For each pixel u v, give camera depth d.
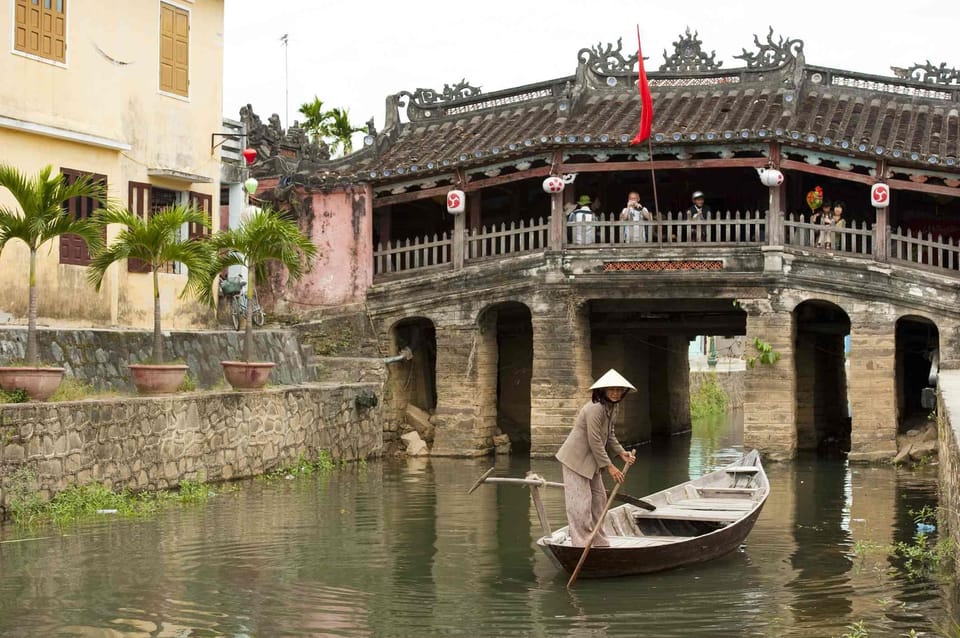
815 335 27.88
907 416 28.36
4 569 13.29
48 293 21.70
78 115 22.33
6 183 16.86
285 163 28.92
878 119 25.77
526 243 28.78
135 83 24.00
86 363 19.34
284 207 28.08
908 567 13.72
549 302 25.53
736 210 28.16
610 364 28.53
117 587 12.57
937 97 26.42
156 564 13.72
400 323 27.50
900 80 26.50
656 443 30.73
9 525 15.62
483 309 26.36
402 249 27.45
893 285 24.31
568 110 26.45
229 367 21.52
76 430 16.91
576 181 28.70
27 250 21.31
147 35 24.25
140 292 24.17
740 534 14.28
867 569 13.61
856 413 24.55
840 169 25.27
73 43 22.22
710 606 11.91
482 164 26.11
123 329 21.69
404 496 19.50
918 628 11.03
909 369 29.17
